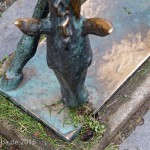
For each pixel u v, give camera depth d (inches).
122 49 91.1
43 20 66.5
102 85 87.3
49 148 84.7
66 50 67.1
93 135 85.2
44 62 90.3
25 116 87.5
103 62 89.7
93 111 85.0
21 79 88.3
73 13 64.9
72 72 70.7
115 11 95.1
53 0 63.2
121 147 89.1
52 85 88.0
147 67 91.7
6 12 107.3
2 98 89.2
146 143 89.7
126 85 89.9
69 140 83.7
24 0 108.7
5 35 103.4
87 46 69.4
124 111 87.9
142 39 92.2
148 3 95.9
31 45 81.8
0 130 91.7
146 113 92.2
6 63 93.2
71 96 80.1
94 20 65.5
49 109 85.7
